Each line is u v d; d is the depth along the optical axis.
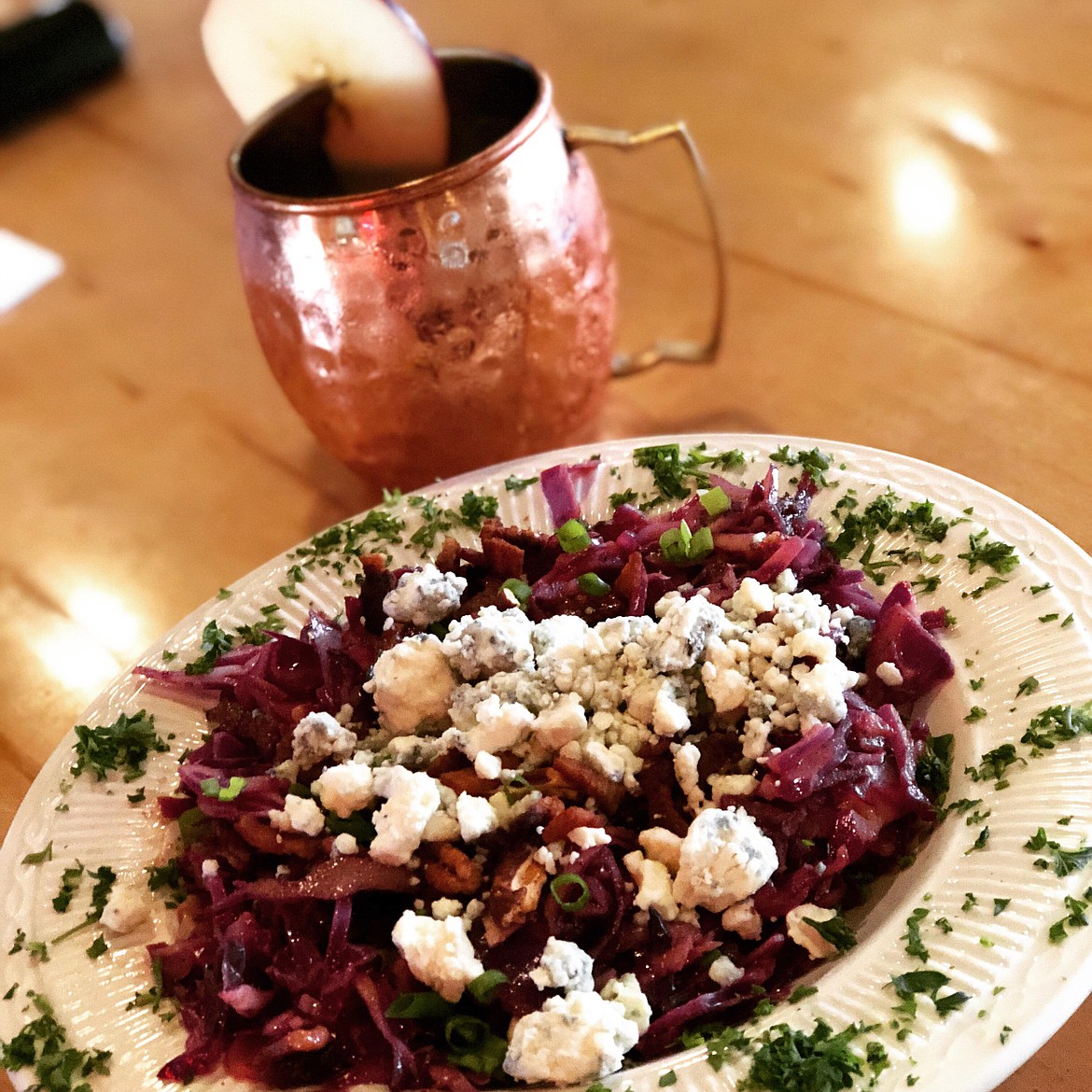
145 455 0.43
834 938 0.23
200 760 0.28
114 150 0.59
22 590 0.39
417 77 0.33
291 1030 0.24
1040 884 0.22
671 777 0.25
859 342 0.40
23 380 0.47
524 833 0.24
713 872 0.24
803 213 0.45
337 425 0.34
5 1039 0.24
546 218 0.31
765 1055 0.21
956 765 0.25
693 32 0.56
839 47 0.53
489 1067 0.23
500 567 0.29
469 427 0.33
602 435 0.39
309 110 0.34
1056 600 0.26
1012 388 0.37
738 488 0.30
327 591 0.31
